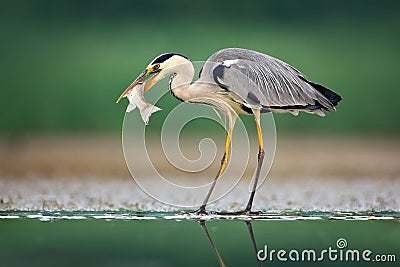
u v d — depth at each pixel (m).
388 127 23.33
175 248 10.65
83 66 24.06
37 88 23.36
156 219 12.32
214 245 10.88
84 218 12.35
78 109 23.02
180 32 27.38
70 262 9.97
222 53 12.88
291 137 22.69
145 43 25.88
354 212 12.86
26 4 28.11
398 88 24.05
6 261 9.98
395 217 12.48
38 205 13.40
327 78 24.20
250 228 11.72
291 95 12.69
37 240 11.02
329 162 19.58
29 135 22.44
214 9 29.33
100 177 17.31
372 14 29.12
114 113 23.02
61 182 16.53
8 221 12.09
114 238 11.08
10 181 16.62
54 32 26.61
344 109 23.36
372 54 25.62
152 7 29.23
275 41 26.56
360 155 20.50
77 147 20.97
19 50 24.97
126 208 13.21
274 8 29.89
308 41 26.78
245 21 29.23
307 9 29.53
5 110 22.92
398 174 18.02
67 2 28.67
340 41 26.81
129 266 9.83
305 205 13.65
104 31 27.19
